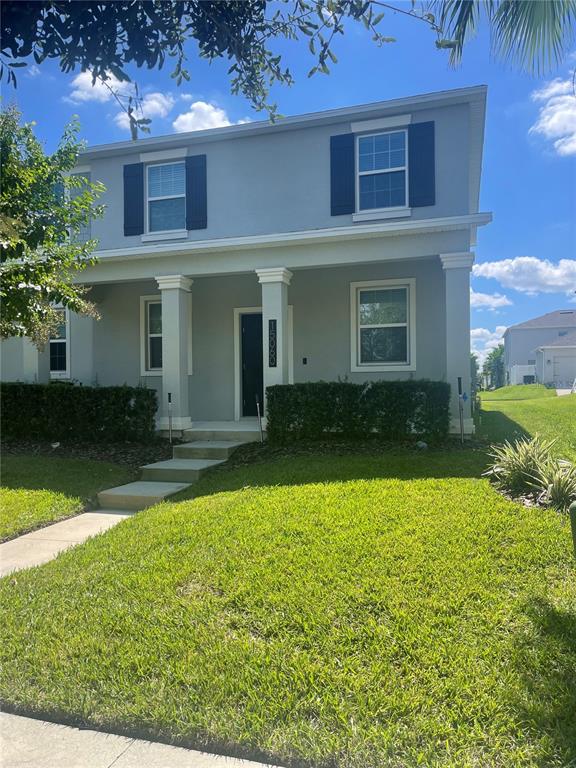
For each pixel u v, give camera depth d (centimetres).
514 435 922
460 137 954
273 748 224
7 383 1048
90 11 220
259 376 1145
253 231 1061
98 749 231
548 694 248
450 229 874
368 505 520
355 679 264
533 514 477
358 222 1000
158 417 1161
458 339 872
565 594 338
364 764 214
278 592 354
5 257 587
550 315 4888
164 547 453
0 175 630
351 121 1005
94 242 793
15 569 445
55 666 287
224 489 646
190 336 1166
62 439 984
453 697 249
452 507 504
